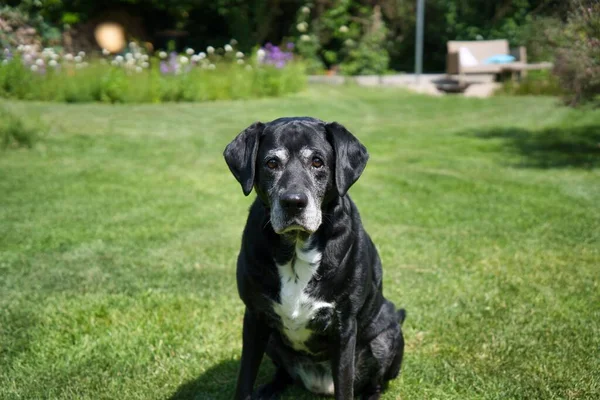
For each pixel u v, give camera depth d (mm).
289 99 15484
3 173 8039
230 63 17109
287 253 2734
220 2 20594
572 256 5242
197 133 11055
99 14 20109
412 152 9992
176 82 14703
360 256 2883
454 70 19031
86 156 9188
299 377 3219
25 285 4621
